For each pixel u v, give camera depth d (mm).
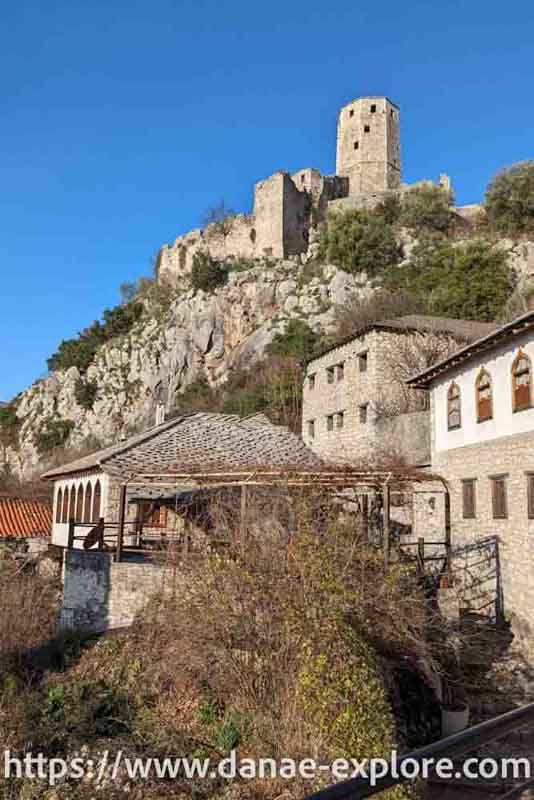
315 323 59000
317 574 12391
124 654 15859
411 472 18031
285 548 13500
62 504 30688
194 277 76375
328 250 66812
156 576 17922
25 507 37438
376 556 13586
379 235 63188
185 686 14086
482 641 16156
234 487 21016
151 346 73500
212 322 71062
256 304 70312
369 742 10031
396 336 30797
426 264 58312
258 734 11938
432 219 66500
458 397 21156
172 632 14945
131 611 18156
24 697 14492
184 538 16828
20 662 17844
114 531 23750
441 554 21219
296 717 11523
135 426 68375
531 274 51594
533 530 16859
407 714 11844
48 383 78562
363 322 48500
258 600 12945
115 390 73000
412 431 27250
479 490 19609
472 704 13281
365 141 81625
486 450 19297
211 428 27859
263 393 48594
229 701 13141
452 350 30266
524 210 60250
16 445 75125
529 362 17391
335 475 17562
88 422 71875
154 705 13922
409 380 23344
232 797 10555
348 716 10234
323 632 11398
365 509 21750
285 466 19297
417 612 13438
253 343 62469
